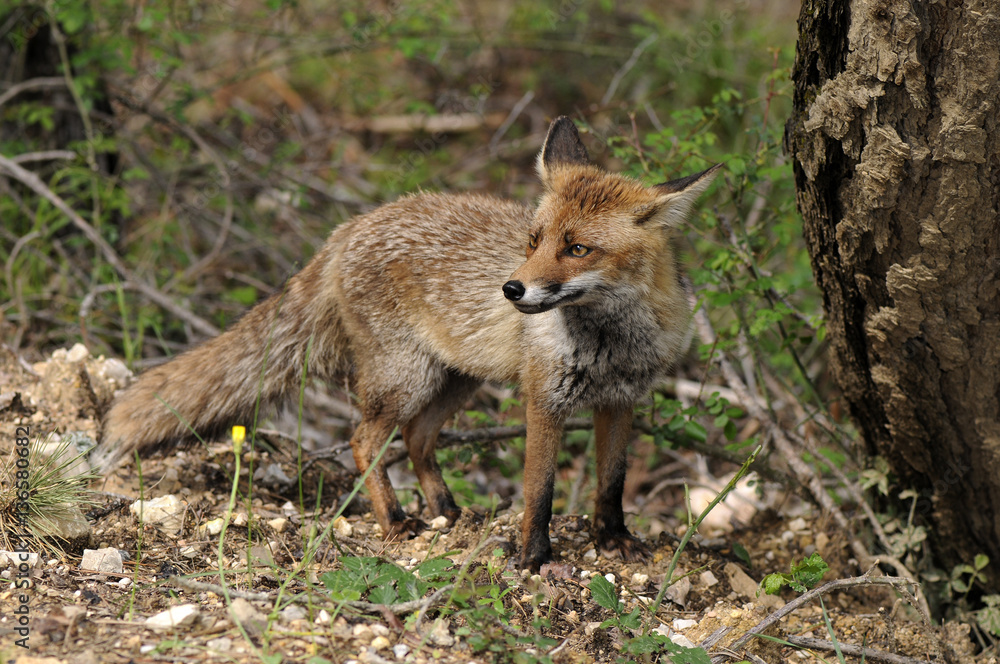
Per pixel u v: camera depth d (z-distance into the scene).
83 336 12.41
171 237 15.39
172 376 9.67
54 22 13.77
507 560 8.29
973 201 6.95
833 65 7.41
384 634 6.28
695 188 8.02
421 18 15.62
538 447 8.34
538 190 17.06
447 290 8.95
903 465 9.48
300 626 6.22
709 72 17.52
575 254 7.80
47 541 7.14
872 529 9.92
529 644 6.50
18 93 15.02
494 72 21.41
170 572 7.22
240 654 5.79
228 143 17.67
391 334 9.16
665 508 13.27
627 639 6.95
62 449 7.95
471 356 8.97
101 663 5.54
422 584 6.84
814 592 7.41
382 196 18.12
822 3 7.21
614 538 8.79
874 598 9.40
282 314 9.73
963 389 8.19
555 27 17.30
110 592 6.63
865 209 7.43
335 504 9.60
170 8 13.99
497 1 22.56
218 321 15.02
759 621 7.59
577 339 8.18
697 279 10.17
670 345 8.52
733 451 10.80
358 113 21.27
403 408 9.21
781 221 11.02
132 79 16.02
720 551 9.48
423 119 18.80
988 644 9.24
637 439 14.74
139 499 8.34
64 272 13.77
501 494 13.04
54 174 14.81
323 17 20.03
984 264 7.29
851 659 7.68
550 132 9.01
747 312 11.73
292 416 13.30
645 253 8.05
